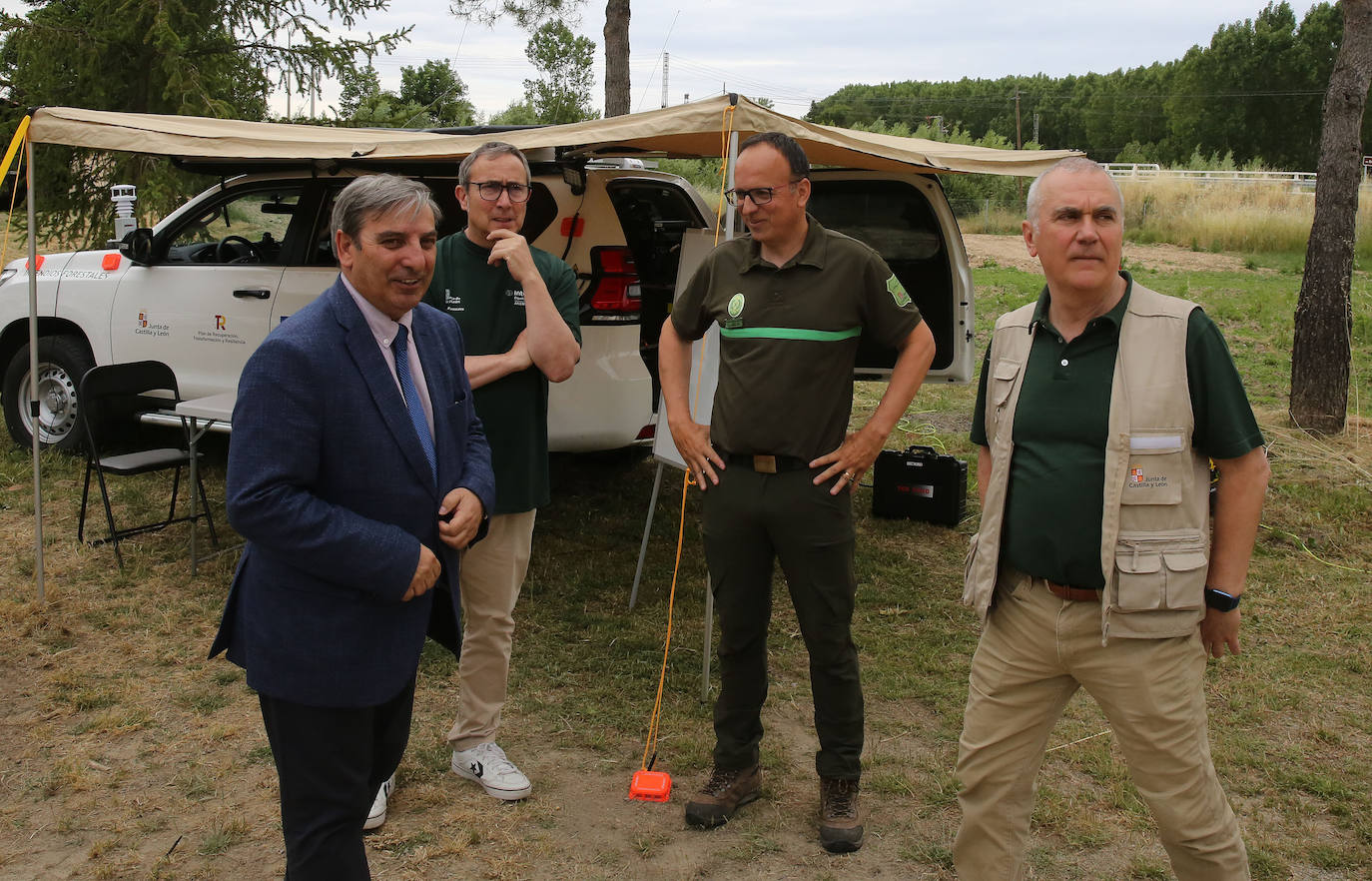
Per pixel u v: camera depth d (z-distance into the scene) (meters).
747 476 2.77
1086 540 2.09
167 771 3.21
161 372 4.93
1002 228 24.25
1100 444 2.08
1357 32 6.94
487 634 3.11
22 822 2.94
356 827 2.13
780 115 3.48
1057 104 87.00
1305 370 7.36
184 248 5.84
